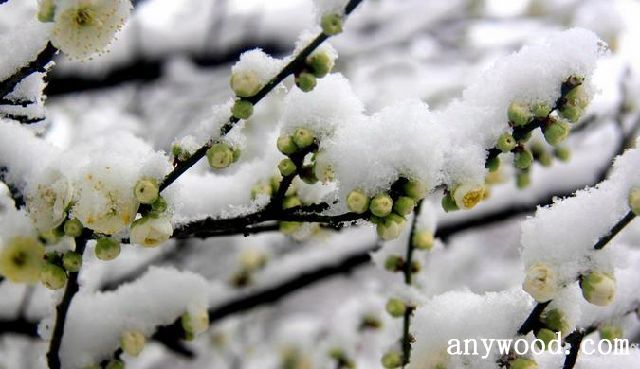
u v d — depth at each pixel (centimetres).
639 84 79
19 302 66
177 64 96
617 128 81
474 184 45
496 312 47
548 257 44
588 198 45
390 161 45
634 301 49
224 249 107
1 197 52
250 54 45
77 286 47
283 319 120
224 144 45
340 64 121
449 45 134
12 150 47
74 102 114
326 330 86
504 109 46
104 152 46
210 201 50
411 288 52
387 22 125
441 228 77
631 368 48
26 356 84
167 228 45
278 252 97
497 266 122
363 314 70
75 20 44
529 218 45
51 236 46
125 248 84
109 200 44
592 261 44
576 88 45
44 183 46
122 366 49
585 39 45
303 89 45
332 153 45
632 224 64
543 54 45
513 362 45
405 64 128
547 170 79
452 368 47
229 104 46
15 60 45
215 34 98
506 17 130
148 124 121
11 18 93
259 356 106
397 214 45
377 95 124
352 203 44
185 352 58
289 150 46
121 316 50
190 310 50
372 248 78
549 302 45
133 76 94
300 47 45
